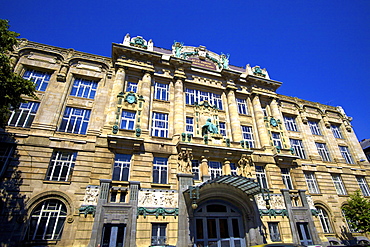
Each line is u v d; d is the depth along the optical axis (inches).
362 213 949.2
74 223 704.4
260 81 1272.1
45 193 718.5
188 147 888.9
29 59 944.9
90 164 804.6
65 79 951.0
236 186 853.8
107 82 1000.9
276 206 952.3
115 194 770.2
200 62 1246.9
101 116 917.8
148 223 746.8
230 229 838.5
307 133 1295.5
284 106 1334.9
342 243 1003.9
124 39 1111.6
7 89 622.2
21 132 788.0
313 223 960.3
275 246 399.2
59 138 813.2
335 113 1493.6
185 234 747.4
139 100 975.0
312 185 1135.6
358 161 1355.8
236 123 1099.3
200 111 1082.7
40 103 873.5
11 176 710.5
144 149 870.4
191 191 740.0
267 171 1027.3
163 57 1182.9
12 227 650.2
